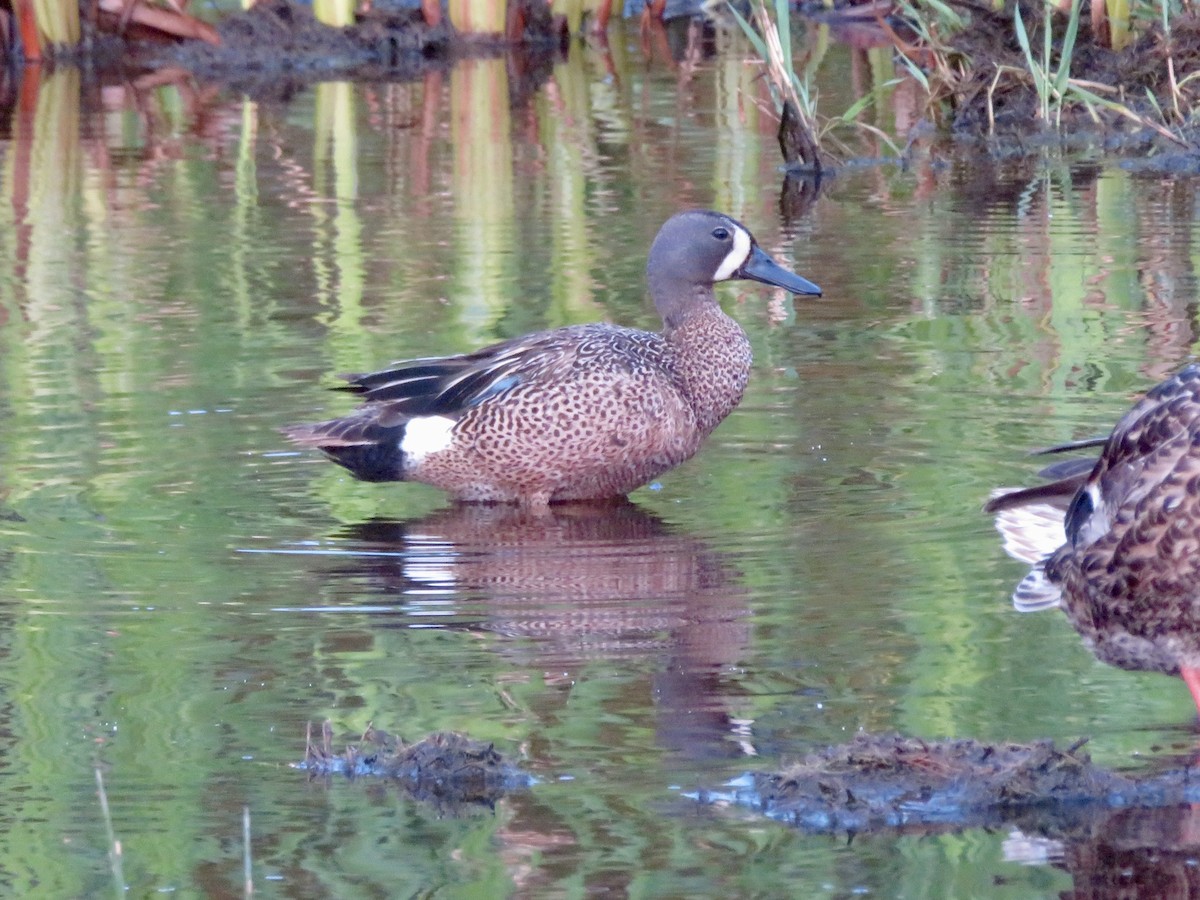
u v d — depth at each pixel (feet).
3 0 104.01
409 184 71.36
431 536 37.22
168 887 22.17
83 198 69.46
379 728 26.81
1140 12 81.71
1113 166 73.67
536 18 107.86
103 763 25.72
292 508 38.88
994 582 32.71
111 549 35.65
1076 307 52.42
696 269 43.11
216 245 61.57
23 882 22.35
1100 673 28.25
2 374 47.34
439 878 22.31
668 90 91.86
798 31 106.63
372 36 105.09
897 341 49.96
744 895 21.74
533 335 41.86
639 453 39.99
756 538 36.06
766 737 26.21
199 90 95.55
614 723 26.94
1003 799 24.03
